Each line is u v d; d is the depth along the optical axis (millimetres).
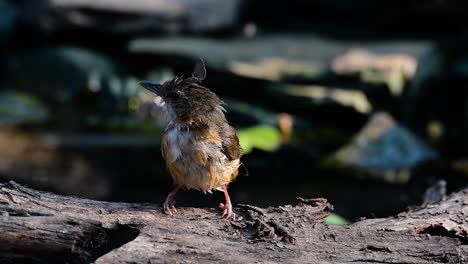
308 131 16516
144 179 12945
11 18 18781
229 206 6941
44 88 18250
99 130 16578
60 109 17719
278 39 19094
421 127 16734
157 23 18781
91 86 17969
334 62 17344
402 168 14586
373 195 12641
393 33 19438
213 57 17562
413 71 16891
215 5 19312
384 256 6234
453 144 16125
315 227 6664
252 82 17031
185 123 6820
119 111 17625
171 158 6824
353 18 19469
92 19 18578
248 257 6059
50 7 18391
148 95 17656
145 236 6219
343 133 16656
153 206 6957
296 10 19969
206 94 6996
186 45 18281
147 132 16500
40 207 6508
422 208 7570
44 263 6039
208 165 6809
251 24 20141
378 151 14875
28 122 16797
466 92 16297
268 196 12320
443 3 18203
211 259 5980
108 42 19000
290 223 6684
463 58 16453
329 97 16547
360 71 16844
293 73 17031
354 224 7008
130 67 18656
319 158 15047
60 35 18828
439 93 16547
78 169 13430
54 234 6016
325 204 7121
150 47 18125
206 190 7008
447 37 18250
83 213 6594
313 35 19516
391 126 15344
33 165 13547
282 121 16484
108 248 7727
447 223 6957
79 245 6086
